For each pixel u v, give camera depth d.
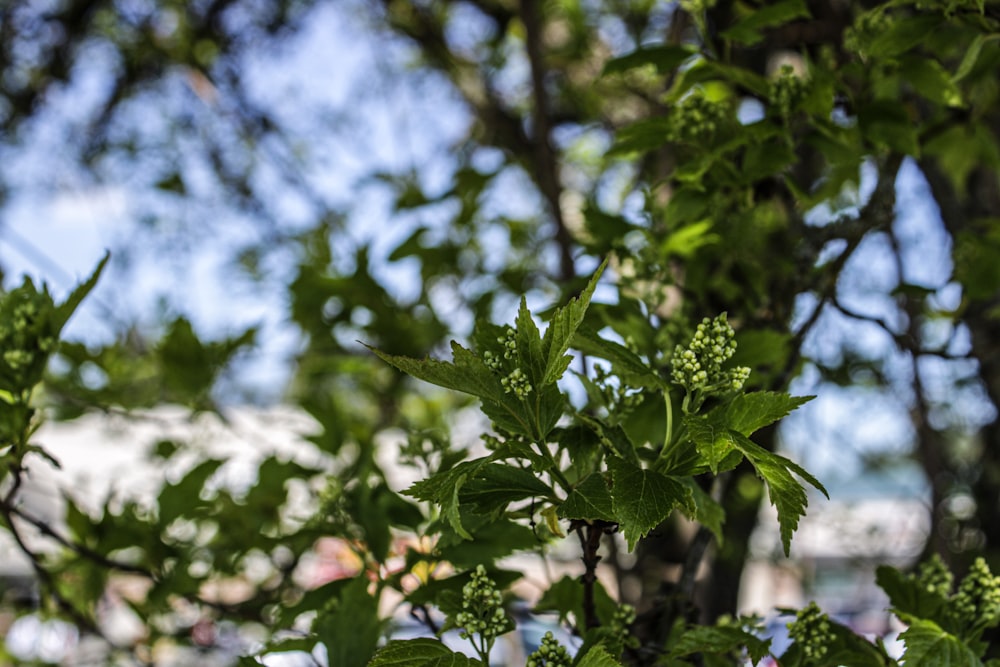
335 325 1.48
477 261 1.51
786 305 0.98
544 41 1.96
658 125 0.94
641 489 0.69
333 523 0.98
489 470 0.73
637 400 0.78
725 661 0.84
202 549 1.12
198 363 1.42
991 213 1.49
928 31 0.91
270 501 1.13
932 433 1.54
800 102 0.92
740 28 0.93
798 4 0.93
